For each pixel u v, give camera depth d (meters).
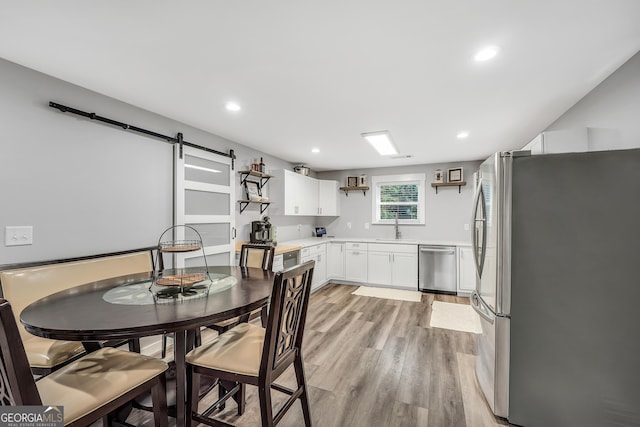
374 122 3.04
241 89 2.29
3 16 1.43
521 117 2.86
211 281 1.87
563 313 1.65
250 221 4.20
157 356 2.63
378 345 2.82
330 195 5.75
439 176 5.06
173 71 2.01
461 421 1.78
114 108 2.46
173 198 2.97
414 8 1.38
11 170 1.88
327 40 1.65
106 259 2.26
